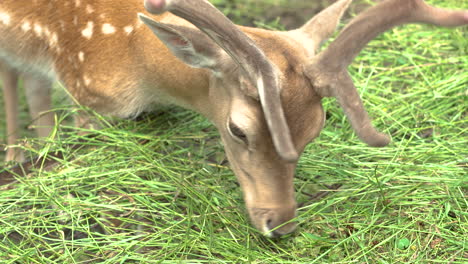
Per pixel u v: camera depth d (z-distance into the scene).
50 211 2.28
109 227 2.23
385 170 2.35
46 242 2.23
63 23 2.39
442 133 2.46
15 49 2.49
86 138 2.39
